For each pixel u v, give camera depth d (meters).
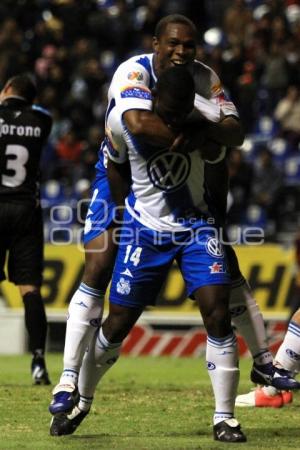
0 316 35.00
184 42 13.84
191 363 30.56
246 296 16.33
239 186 40.31
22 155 22.16
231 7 51.91
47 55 50.44
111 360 14.55
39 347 21.75
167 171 13.82
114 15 51.78
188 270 13.96
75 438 14.42
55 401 14.34
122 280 14.11
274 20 49.69
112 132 13.94
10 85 22.42
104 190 15.02
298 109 45.59
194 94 13.24
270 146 45.12
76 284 34.91
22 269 22.16
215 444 13.77
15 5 53.56
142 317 34.69
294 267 34.31
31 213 22.22
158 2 50.62
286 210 40.34
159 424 15.94
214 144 13.66
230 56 47.94
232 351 13.89
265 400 17.88
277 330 34.19
